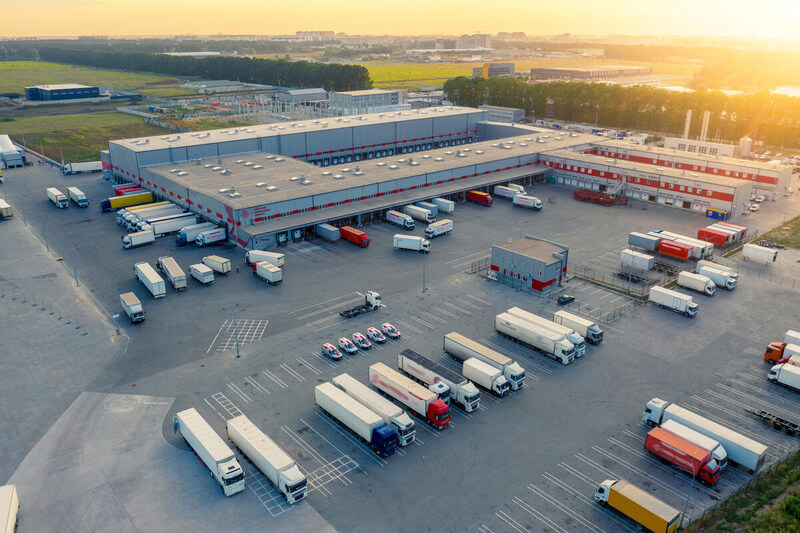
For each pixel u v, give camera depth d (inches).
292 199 4953.3
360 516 2098.9
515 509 2133.4
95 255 4606.3
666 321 3540.8
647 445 2400.3
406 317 3577.8
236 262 4453.7
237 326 3464.6
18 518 2084.2
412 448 2466.8
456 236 4990.2
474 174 6343.5
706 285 3850.9
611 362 3102.9
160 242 4904.0
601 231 5128.0
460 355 3078.2
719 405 2736.2
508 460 2389.3
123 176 6496.1
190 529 2038.6
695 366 3056.1
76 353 3174.2
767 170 6053.2
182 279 3919.8
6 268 4355.3
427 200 5669.3
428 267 4338.1
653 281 4101.9
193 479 2287.2
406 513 2111.2
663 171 6018.7
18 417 2642.7
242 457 2420.0
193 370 3014.3
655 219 5452.8
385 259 4490.7
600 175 6368.1
